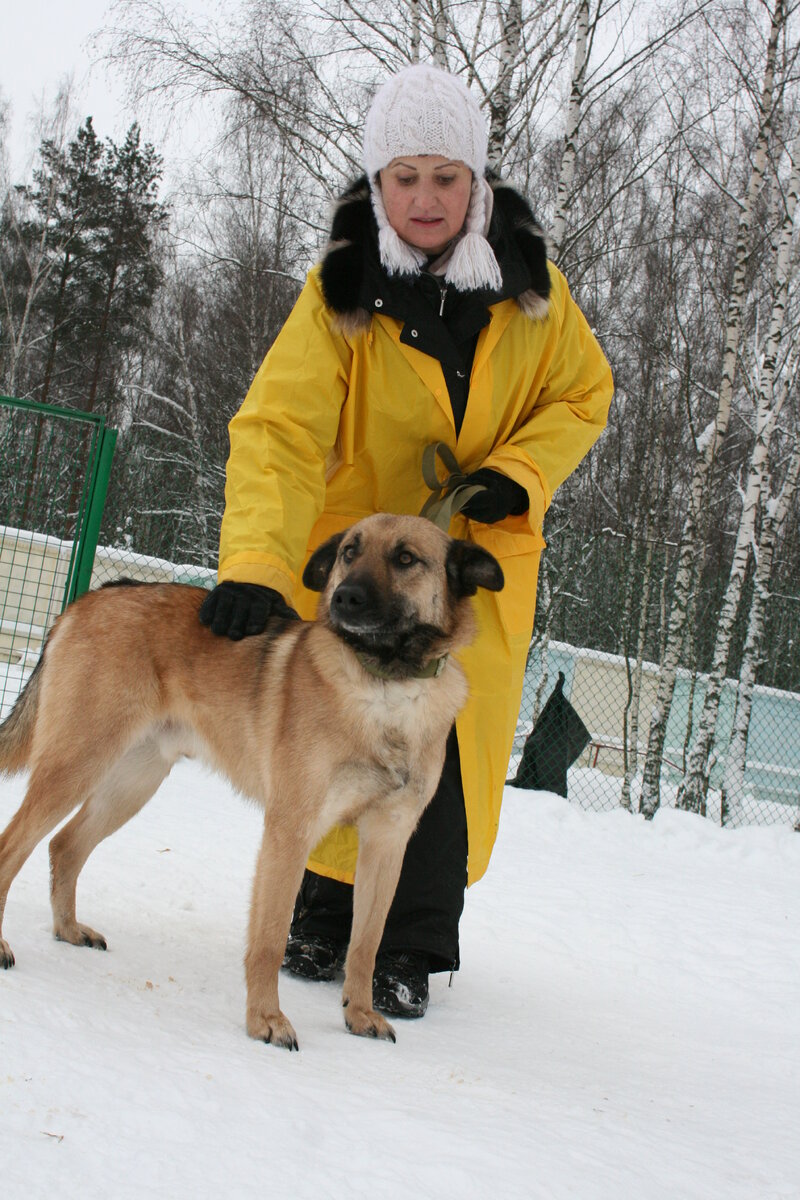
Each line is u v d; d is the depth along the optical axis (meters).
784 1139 2.60
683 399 15.60
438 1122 2.17
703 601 15.58
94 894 4.11
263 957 2.77
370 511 3.62
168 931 3.76
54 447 8.02
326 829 3.02
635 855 7.43
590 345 3.79
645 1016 3.97
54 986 2.67
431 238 3.31
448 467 3.51
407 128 3.16
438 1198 1.82
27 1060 2.03
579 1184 1.99
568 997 4.10
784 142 12.31
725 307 14.38
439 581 3.13
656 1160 2.22
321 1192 1.76
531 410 3.73
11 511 7.92
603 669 15.32
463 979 4.13
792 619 16.08
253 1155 1.85
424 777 3.11
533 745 9.05
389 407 3.43
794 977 4.84
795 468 11.62
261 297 18.33
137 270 25.66
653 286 15.05
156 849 5.11
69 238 25.45
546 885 6.14
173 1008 2.80
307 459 3.35
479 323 3.35
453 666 3.22
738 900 6.35
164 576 9.63
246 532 3.20
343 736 2.95
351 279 3.33
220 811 6.49
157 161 26.52
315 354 3.35
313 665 3.04
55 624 3.51
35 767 3.26
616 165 13.75
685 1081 3.08
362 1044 2.86
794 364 13.73
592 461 17.41
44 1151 1.70
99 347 24.77
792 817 12.70
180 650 3.37
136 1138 1.82
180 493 11.74
